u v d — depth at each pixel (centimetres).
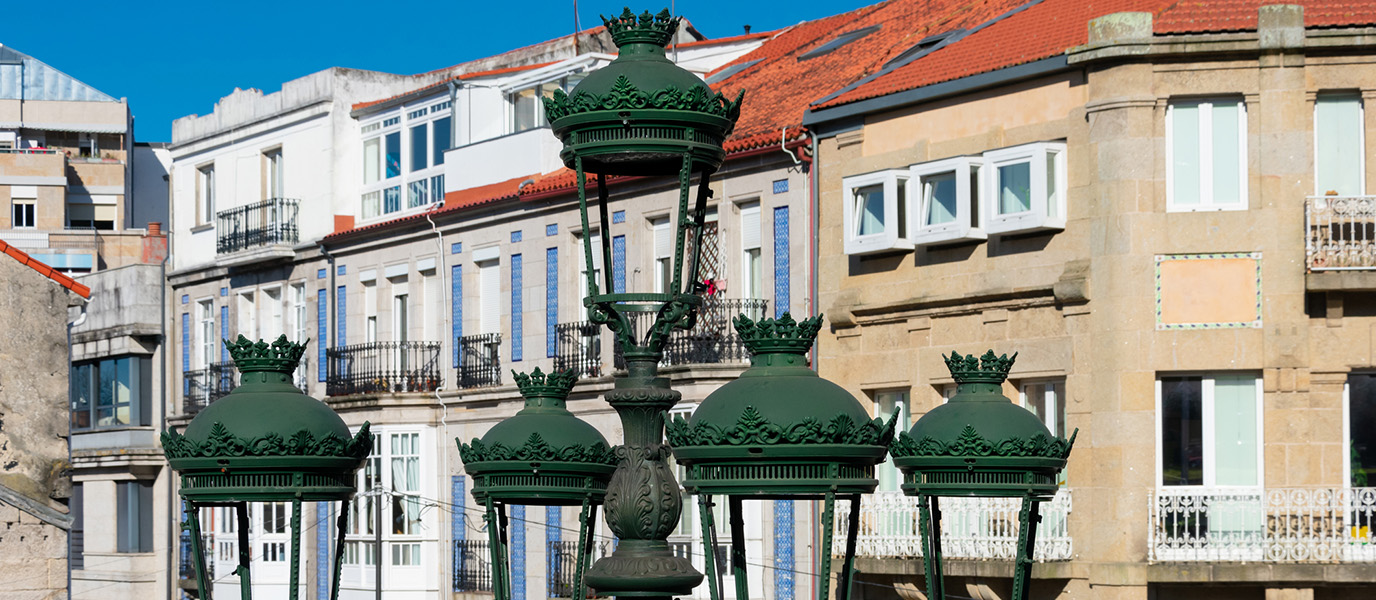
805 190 3269
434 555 4103
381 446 4162
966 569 2848
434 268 4159
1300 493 2705
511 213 3922
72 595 5228
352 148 4509
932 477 970
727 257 3425
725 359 3334
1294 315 2742
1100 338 2792
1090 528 2783
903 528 2983
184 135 5059
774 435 816
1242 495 2733
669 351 3422
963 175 2952
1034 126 2897
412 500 4125
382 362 4238
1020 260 2911
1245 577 2677
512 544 3938
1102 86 2795
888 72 3222
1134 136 2767
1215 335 2753
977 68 2984
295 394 973
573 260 3775
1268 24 2733
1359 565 2653
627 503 893
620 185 3644
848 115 3158
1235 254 2758
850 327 3181
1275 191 2747
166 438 965
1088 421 2808
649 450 899
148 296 5062
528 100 4078
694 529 3447
